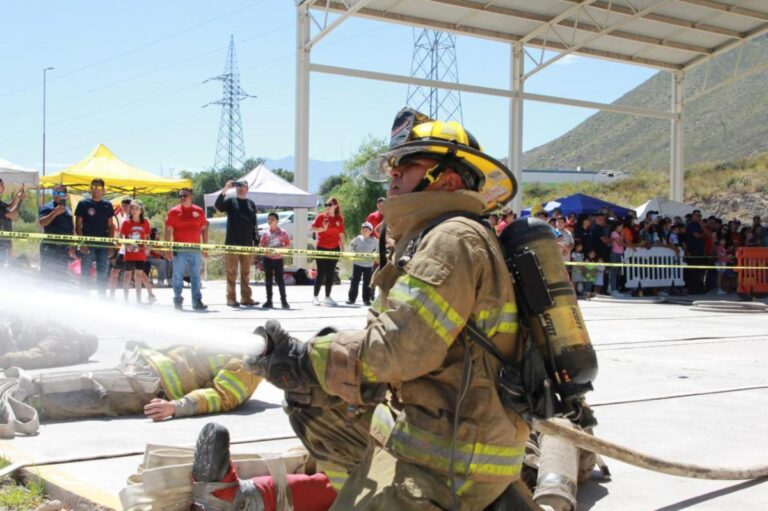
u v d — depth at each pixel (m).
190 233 12.34
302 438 2.64
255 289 17.70
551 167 119.06
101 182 11.71
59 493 3.55
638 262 17.94
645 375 7.28
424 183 2.38
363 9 19.09
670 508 3.65
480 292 2.20
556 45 22.25
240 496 2.83
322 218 13.88
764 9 21.50
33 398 4.81
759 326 11.93
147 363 5.14
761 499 3.80
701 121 96.06
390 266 2.30
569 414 2.28
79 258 11.58
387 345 2.07
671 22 21.69
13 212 11.90
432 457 2.19
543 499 3.15
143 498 2.81
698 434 5.03
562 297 2.25
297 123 19.19
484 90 21.19
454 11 19.83
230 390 5.16
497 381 2.24
